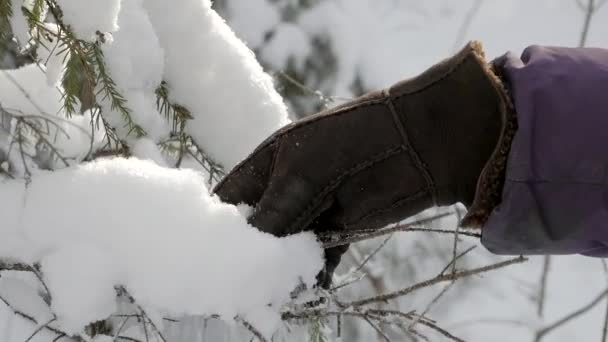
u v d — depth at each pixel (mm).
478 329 3609
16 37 2006
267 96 2086
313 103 3129
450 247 3221
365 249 2883
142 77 2031
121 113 2031
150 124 2041
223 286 1855
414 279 3160
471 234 1887
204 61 2074
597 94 1808
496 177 1826
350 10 3424
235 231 1868
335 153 1876
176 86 2076
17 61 2191
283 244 1877
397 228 1872
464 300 3688
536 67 1819
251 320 1864
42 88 2092
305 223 1892
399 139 1865
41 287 1925
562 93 1809
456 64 1843
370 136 1869
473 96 1841
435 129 1855
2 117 2021
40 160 2088
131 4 2025
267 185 1916
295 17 3293
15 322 1922
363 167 1875
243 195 1926
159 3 2064
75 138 2104
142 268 1861
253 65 2090
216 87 2076
